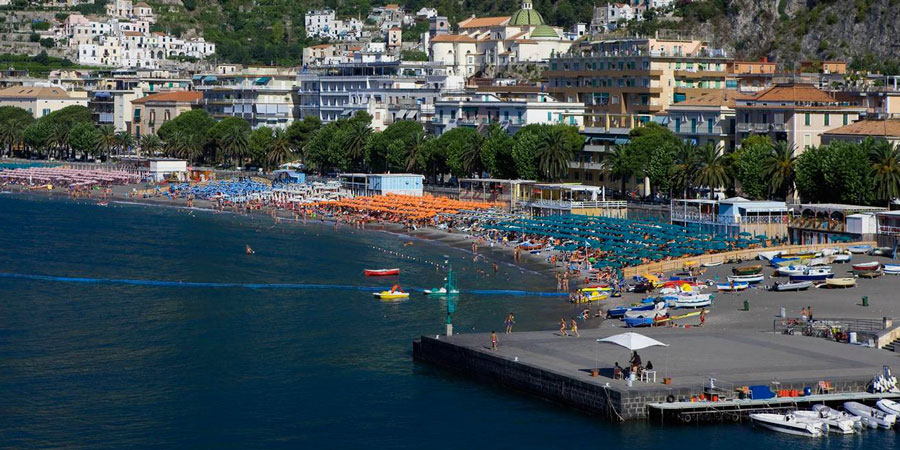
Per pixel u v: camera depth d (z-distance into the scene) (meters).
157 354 173.25
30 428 140.62
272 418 144.75
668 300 195.25
